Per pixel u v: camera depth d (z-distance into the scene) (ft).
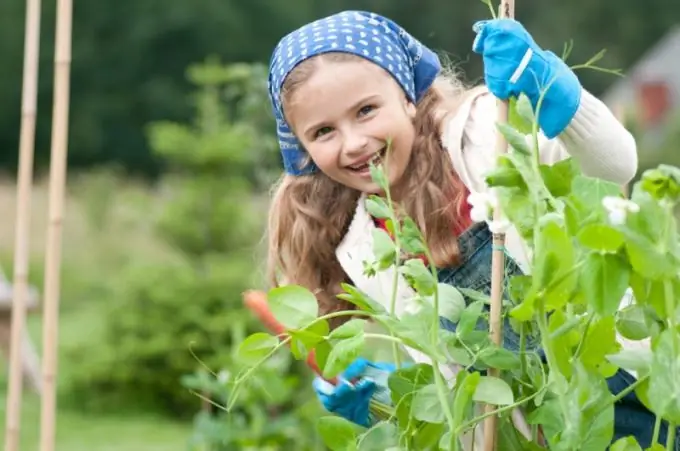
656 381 7.54
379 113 9.93
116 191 65.72
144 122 118.52
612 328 7.99
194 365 31.58
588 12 119.65
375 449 8.82
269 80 10.62
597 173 9.46
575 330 8.11
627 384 9.93
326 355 8.63
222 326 31.53
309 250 11.20
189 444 17.52
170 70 118.73
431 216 10.31
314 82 9.88
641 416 10.00
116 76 118.42
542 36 118.93
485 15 120.88
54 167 12.79
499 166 7.98
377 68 10.00
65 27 12.76
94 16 117.80
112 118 118.01
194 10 116.88
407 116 10.18
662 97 91.86
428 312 8.23
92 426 30.04
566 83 8.79
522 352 8.59
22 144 14.01
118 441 28.32
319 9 120.37
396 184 10.59
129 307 32.22
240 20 118.11
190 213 34.71
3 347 31.42
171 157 35.17
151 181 118.01
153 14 117.08
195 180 34.91
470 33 121.49
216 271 32.40
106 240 62.13
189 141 34.60
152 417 31.45
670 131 64.34
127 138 118.42
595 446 7.93
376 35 10.11
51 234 12.80
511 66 8.61
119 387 32.09
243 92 26.55
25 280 14.06
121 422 30.66
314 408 18.48
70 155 117.80
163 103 117.80
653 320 7.97
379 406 9.86
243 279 32.30
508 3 8.95
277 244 11.53
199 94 35.99
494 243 8.59
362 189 10.16
